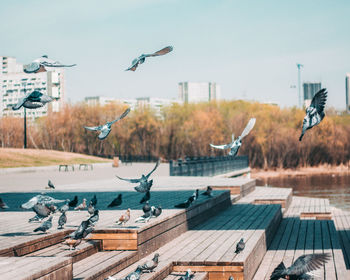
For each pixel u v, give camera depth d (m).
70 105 91.25
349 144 89.62
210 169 39.41
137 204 15.60
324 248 14.07
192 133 89.44
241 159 51.69
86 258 9.63
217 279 10.24
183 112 96.62
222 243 12.24
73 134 90.56
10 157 52.16
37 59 5.98
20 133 85.88
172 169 30.70
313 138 87.75
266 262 12.90
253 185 28.27
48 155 59.06
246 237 12.97
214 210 17.73
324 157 90.69
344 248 16.95
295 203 27.23
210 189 17.83
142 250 10.65
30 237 9.48
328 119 88.00
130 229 10.34
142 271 9.05
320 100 6.34
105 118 90.88
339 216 24.64
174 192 19.86
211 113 92.56
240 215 17.58
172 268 10.35
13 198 18.08
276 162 90.81
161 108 96.81
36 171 46.69
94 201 12.82
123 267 9.62
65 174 40.50
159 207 11.53
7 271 6.71
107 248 10.39
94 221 9.40
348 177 69.25
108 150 98.06
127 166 60.06
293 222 19.81
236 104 97.75
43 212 9.40
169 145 93.38
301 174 79.56
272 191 27.44
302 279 5.58
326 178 68.69
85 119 90.44
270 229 15.55
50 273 6.96
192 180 27.31
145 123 91.62
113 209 14.34
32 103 6.52
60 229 10.50
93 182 25.95
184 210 13.96
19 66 177.50
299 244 14.94
